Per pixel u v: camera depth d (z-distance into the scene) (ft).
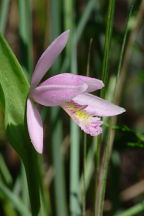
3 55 0.79
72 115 0.84
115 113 0.84
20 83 0.80
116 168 1.07
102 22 1.13
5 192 1.01
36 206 0.83
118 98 0.95
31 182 0.82
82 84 0.80
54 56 0.80
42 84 0.81
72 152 1.02
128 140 0.94
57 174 1.04
